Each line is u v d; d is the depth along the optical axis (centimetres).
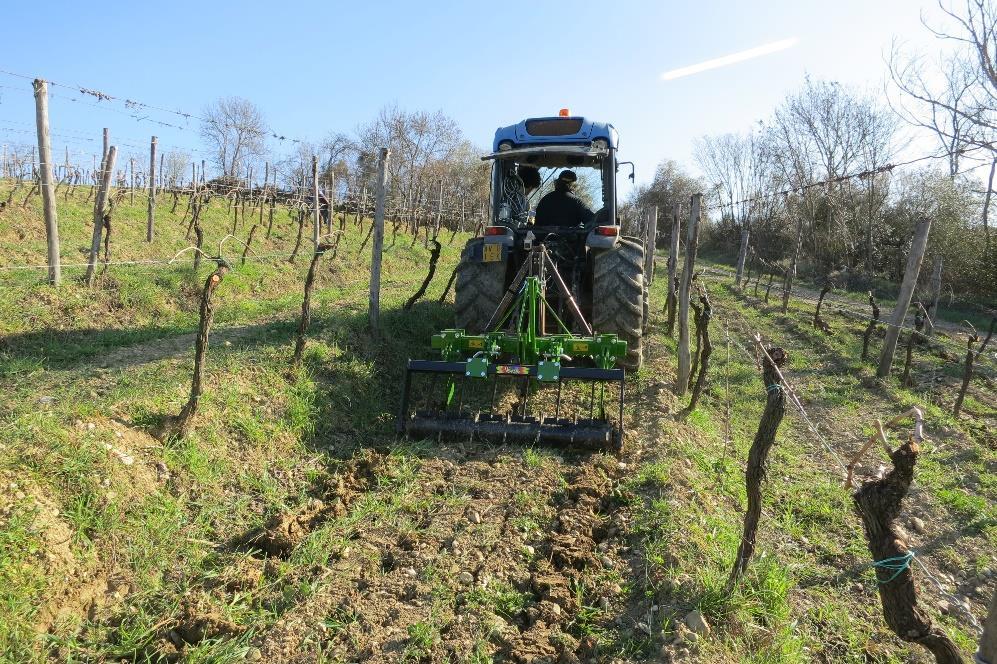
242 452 430
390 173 3953
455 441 483
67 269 896
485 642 280
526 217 693
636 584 320
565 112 638
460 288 626
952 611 354
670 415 555
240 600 309
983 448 580
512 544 352
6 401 438
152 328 702
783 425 623
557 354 488
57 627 277
